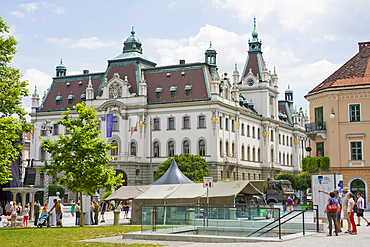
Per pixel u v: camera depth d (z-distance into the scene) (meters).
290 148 138.75
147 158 100.06
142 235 30.36
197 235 29.56
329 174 36.44
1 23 38.69
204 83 97.69
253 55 123.88
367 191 59.16
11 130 37.25
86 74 112.81
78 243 26.78
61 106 110.94
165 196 47.09
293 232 31.72
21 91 39.75
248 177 109.25
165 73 102.62
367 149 59.47
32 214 56.12
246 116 110.00
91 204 54.06
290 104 153.38
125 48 109.81
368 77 60.34
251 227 29.41
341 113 60.97
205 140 95.06
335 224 28.86
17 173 58.00
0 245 25.36
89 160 43.97
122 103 101.62
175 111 98.44
